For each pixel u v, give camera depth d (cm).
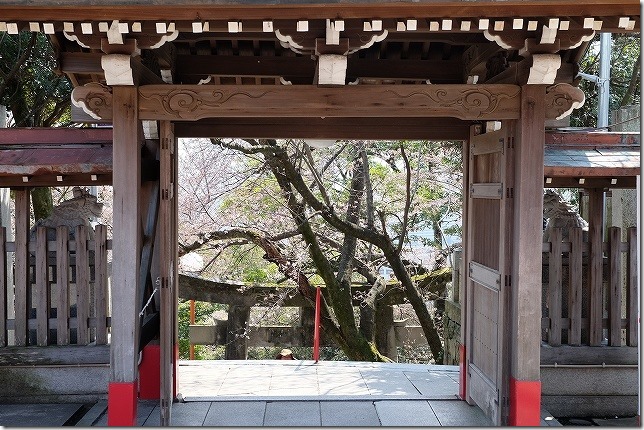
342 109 479
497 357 511
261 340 1137
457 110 479
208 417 575
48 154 602
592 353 604
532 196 477
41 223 644
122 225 468
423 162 1159
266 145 1007
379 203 1238
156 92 474
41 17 405
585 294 623
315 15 406
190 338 1155
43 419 576
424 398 634
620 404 605
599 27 418
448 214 1261
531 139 475
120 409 463
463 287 638
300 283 1103
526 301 479
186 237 1226
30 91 1050
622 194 694
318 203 1046
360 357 1051
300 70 585
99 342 635
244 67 585
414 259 1334
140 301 570
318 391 666
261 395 648
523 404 476
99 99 473
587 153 607
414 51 596
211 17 408
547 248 616
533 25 418
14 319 634
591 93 1125
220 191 1206
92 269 648
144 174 566
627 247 614
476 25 416
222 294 1136
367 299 1122
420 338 1206
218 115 479
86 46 432
